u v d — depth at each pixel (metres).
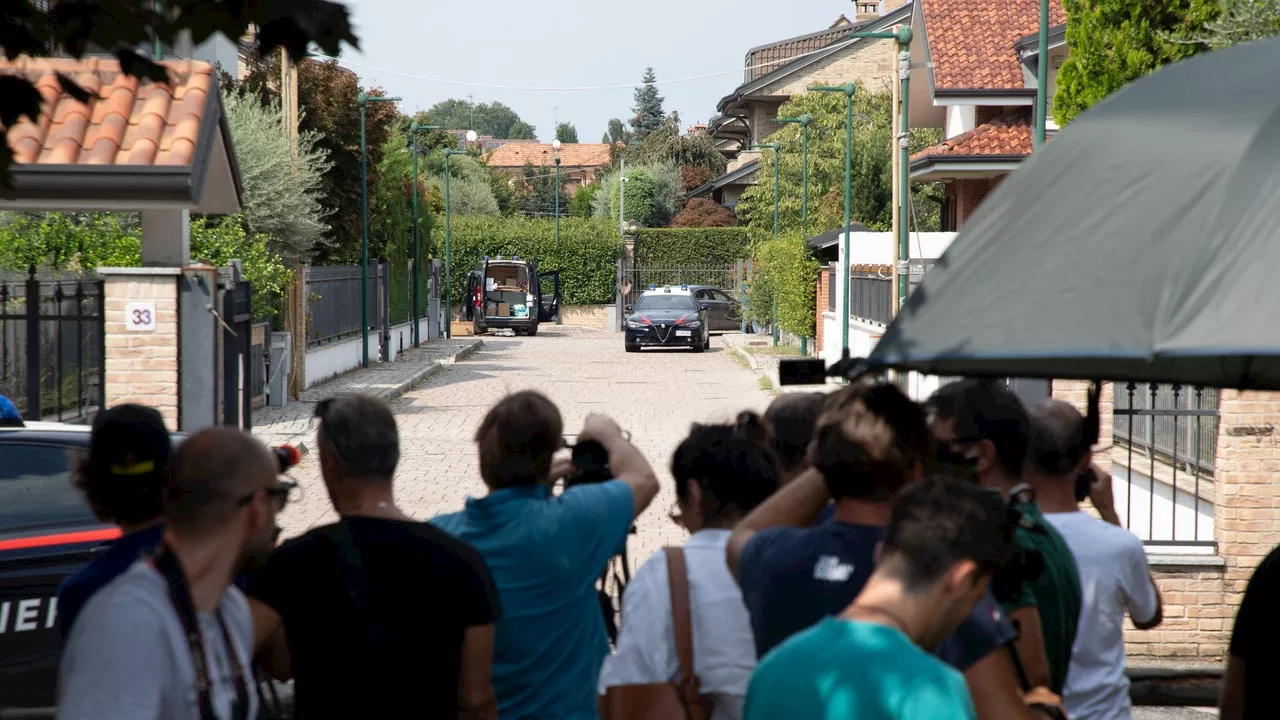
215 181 14.09
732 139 86.31
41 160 11.59
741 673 3.52
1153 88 3.09
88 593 3.13
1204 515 10.48
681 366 35.56
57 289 12.23
